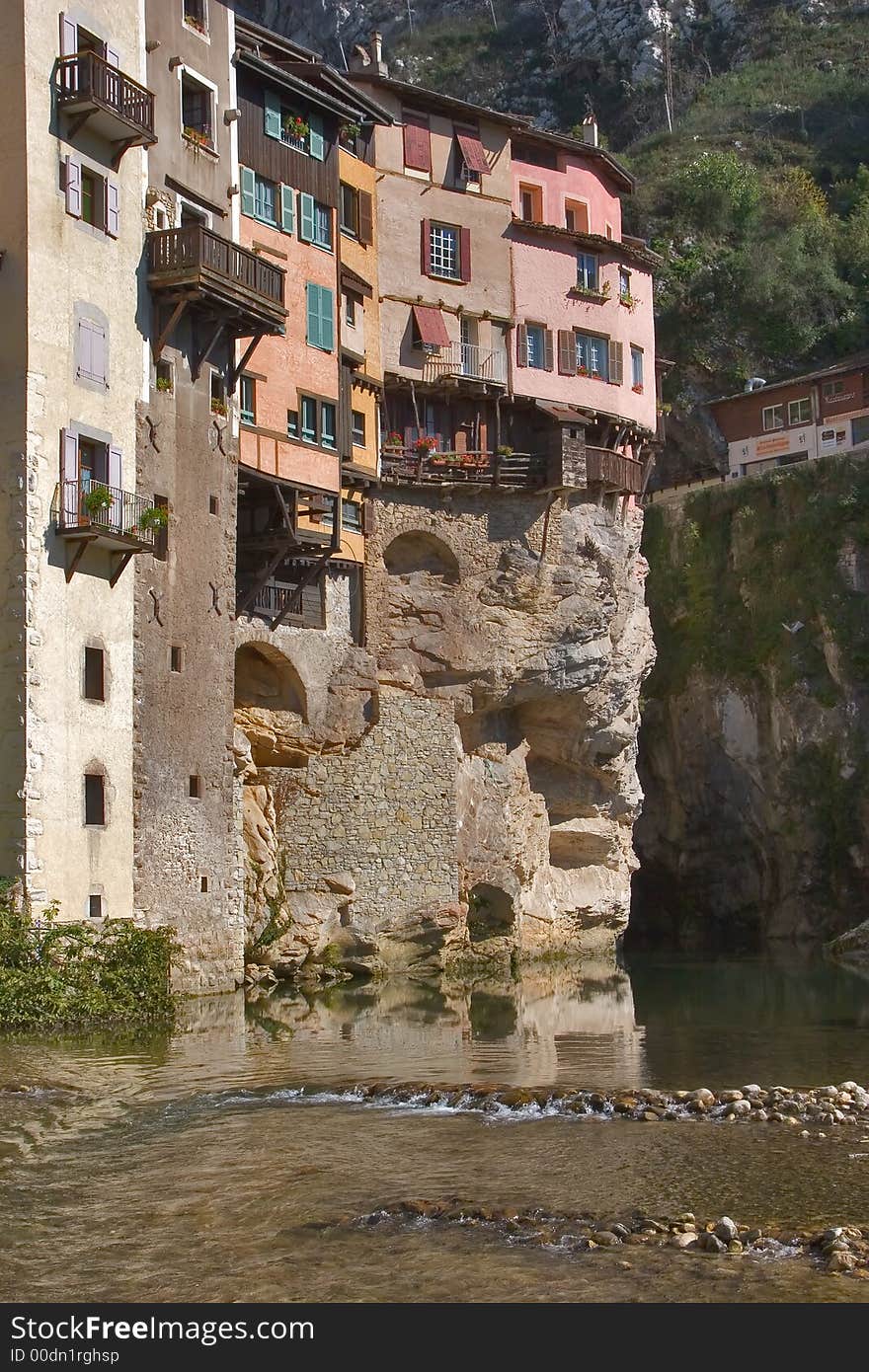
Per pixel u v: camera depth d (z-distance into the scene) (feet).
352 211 155.12
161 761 116.16
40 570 104.73
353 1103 70.79
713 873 226.17
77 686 107.55
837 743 214.07
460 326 165.07
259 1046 89.61
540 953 168.35
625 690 176.86
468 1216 50.24
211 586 123.54
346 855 143.13
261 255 136.05
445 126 166.20
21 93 106.73
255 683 141.79
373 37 163.94
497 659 161.58
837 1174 55.98
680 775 231.09
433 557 160.86
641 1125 65.41
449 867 151.23
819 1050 90.68
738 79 374.22
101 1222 50.16
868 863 208.54
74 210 110.42
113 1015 99.50
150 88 121.29
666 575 241.14
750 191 306.35
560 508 168.14
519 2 413.59
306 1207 51.78
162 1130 64.13
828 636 219.82
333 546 141.59
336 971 140.46
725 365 282.36
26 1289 43.93
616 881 182.19
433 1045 91.76
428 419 163.63
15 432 104.99
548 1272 44.98
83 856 107.14
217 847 122.21
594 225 181.16
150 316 118.52
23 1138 62.44
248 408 133.49
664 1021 108.27
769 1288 43.55
